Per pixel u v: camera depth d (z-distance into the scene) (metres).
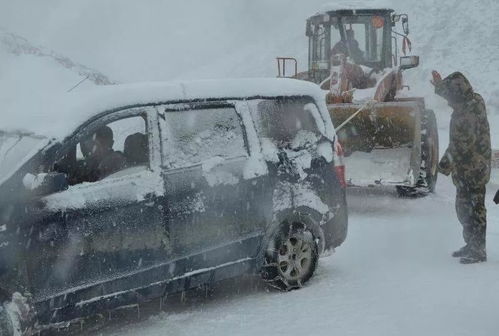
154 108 4.89
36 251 4.12
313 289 5.60
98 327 4.86
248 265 5.33
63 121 4.49
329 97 10.24
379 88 10.38
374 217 8.88
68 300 4.24
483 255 6.22
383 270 6.12
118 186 4.57
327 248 5.91
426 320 4.69
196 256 4.91
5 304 4.00
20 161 4.23
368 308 5.01
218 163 5.12
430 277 5.79
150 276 4.66
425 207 9.61
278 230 5.49
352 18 12.02
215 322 4.88
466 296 5.20
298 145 5.79
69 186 4.39
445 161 6.20
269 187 5.41
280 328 4.68
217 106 5.30
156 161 4.80
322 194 5.81
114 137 4.86
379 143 9.56
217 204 5.06
